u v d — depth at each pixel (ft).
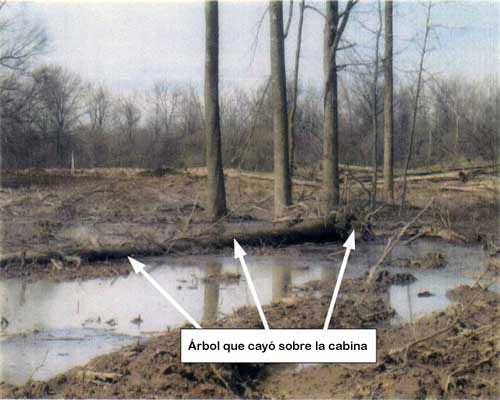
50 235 67.56
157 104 218.18
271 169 142.31
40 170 150.92
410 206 95.20
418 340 30.42
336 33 77.41
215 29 77.05
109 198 103.30
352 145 135.85
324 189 77.87
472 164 137.69
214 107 77.87
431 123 147.64
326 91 77.92
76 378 29.01
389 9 98.07
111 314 41.06
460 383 27.37
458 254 65.57
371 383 27.91
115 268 54.75
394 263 59.67
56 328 38.04
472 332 31.91
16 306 42.93
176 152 188.24
